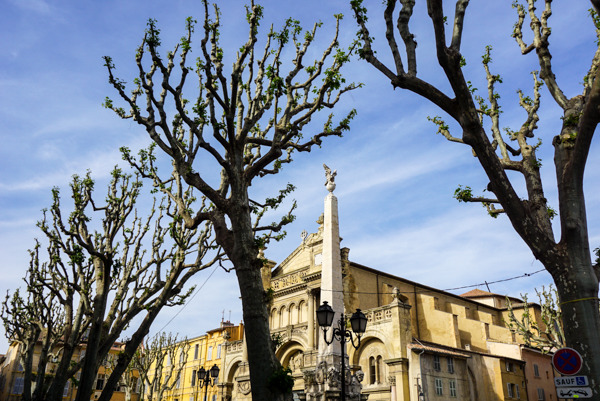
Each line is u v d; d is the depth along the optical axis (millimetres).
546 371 47500
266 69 15367
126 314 21766
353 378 28047
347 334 18641
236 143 14781
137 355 52594
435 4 11406
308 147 17109
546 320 33969
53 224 22141
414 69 12672
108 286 20547
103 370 64312
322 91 15883
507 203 11461
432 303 46906
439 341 45062
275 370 12602
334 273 31812
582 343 10102
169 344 57719
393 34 13375
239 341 51719
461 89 11555
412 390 34938
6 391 53656
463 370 39094
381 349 38000
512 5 15633
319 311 18250
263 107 15219
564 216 10945
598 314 10359
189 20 15977
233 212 14352
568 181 11047
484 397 40375
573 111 12062
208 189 15000
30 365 23281
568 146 11500
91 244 21062
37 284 23766
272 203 19297
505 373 41969
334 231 33219
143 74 15727
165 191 20219
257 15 15805
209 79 14477
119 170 23062
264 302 13461
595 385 9719
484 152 11539
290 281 48281
